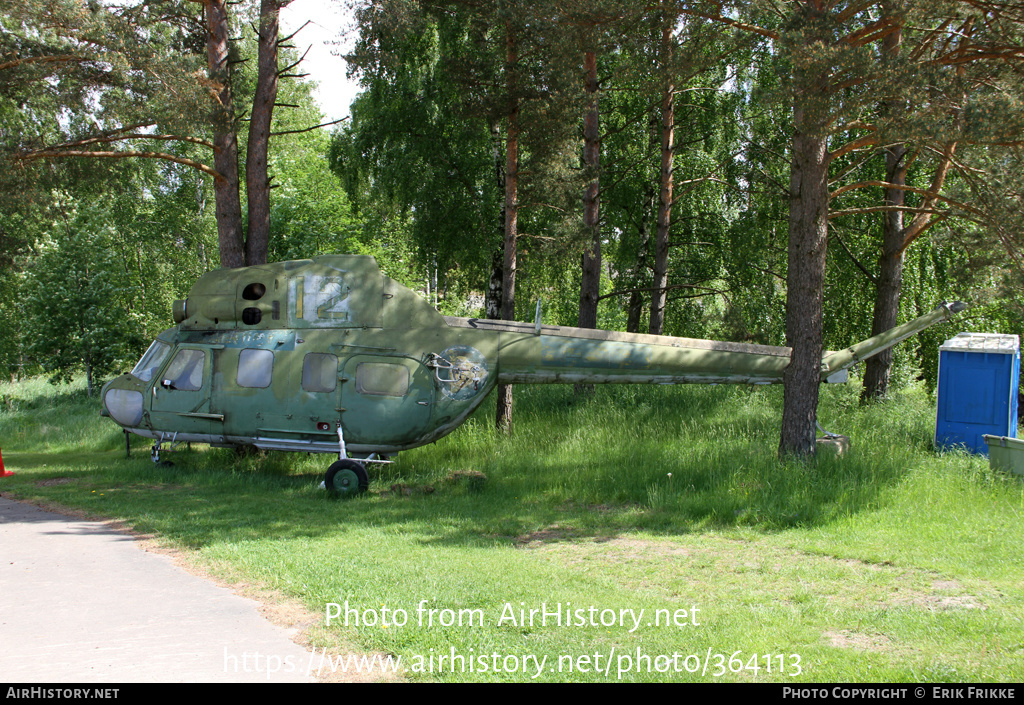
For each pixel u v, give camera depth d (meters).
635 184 19.61
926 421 12.98
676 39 10.33
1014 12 8.38
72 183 14.19
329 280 11.06
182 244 30.70
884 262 14.62
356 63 13.88
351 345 10.85
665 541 7.47
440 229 19.17
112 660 4.38
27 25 10.90
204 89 11.58
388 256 29.03
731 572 6.36
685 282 21.36
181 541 7.31
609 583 5.97
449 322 11.29
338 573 6.15
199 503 9.33
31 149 12.41
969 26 9.43
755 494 8.80
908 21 8.78
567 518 8.52
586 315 15.56
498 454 12.02
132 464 11.98
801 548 7.10
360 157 19.41
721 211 20.34
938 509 8.28
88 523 8.25
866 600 5.59
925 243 16.58
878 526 7.80
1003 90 8.57
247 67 21.86
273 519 8.41
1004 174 9.47
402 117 18.72
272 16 13.25
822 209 9.89
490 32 13.59
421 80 18.94
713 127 19.08
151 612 5.26
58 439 17.53
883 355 14.69
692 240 20.86
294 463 12.18
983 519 7.89
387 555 6.79
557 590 5.75
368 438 10.84
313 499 9.69
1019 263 9.20
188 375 11.23
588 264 15.55
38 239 24.28
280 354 10.92
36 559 6.70
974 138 7.84
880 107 8.84
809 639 4.71
